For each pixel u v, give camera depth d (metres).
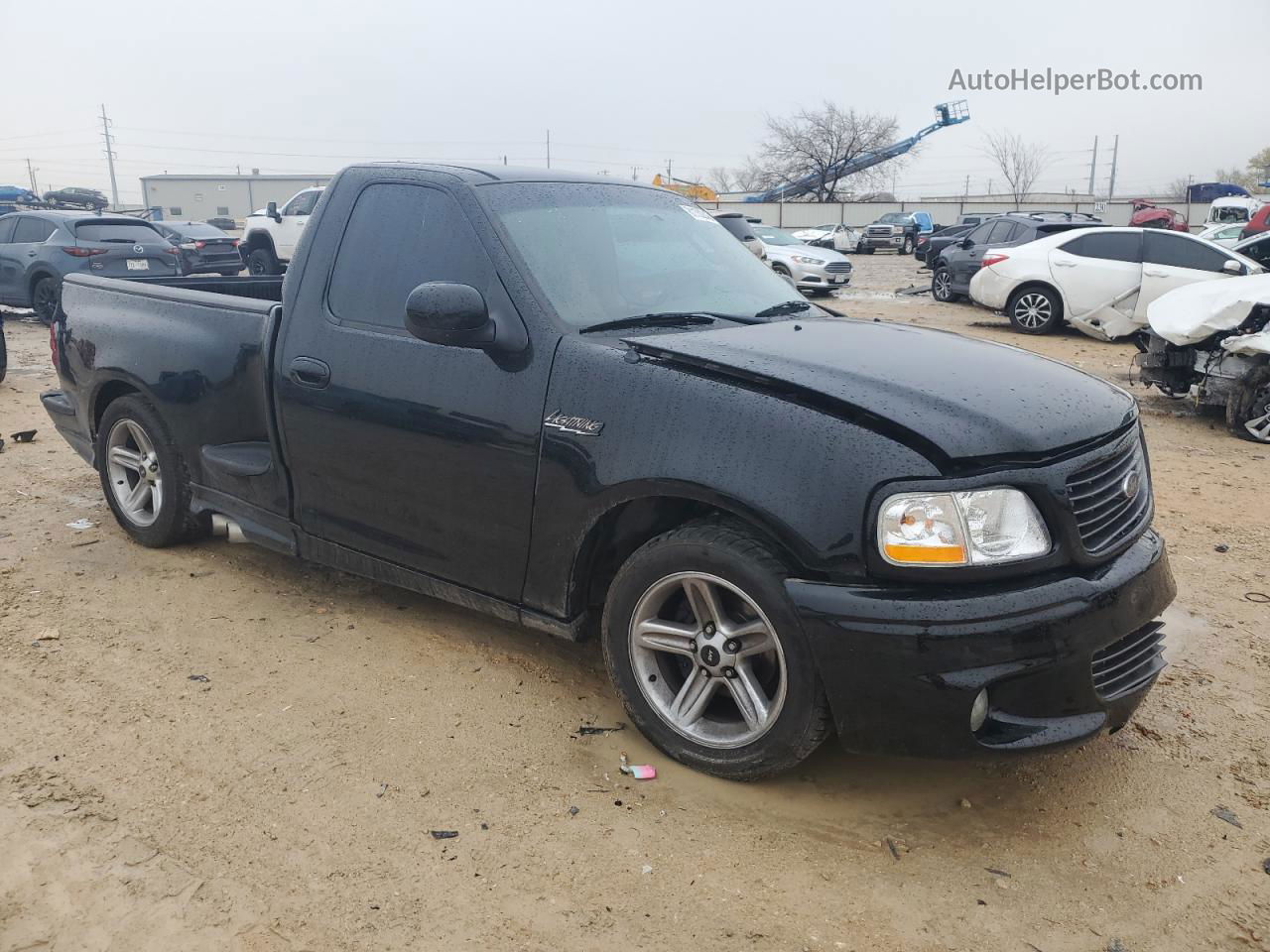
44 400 5.47
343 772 3.04
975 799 2.99
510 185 3.69
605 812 2.86
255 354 4.10
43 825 2.74
